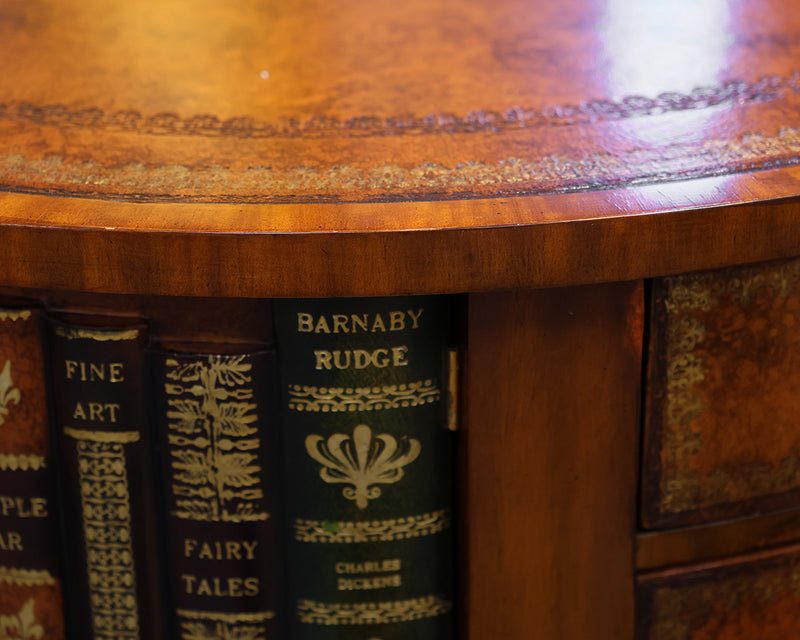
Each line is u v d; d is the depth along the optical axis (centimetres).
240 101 116
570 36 133
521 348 95
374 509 101
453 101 115
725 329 98
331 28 137
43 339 97
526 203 91
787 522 108
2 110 114
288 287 87
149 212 90
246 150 103
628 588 105
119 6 146
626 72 122
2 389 99
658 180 95
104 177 98
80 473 100
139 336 95
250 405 96
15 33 137
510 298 93
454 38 133
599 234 88
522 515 100
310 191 94
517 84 119
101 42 134
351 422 97
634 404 99
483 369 95
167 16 142
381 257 86
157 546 102
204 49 131
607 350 96
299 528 101
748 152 101
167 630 105
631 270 89
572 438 99
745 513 105
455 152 102
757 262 95
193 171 99
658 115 110
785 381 102
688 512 104
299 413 97
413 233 86
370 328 94
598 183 95
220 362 95
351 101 115
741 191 92
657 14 140
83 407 98
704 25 136
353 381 96
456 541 104
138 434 98
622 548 103
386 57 128
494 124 108
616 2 145
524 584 103
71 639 108
